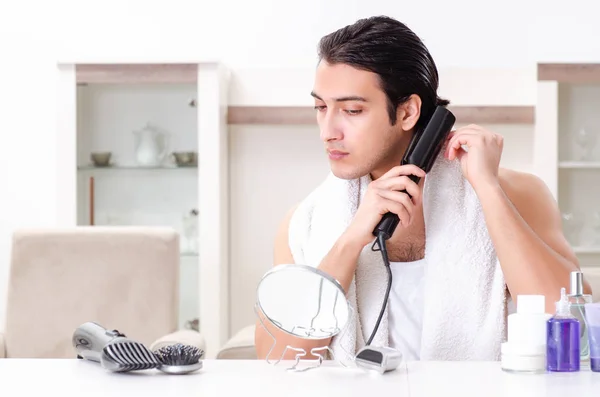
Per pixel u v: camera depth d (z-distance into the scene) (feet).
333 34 5.41
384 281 5.73
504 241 5.45
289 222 6.15
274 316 4.63
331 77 5.32
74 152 15.26
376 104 5.33
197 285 15.10
